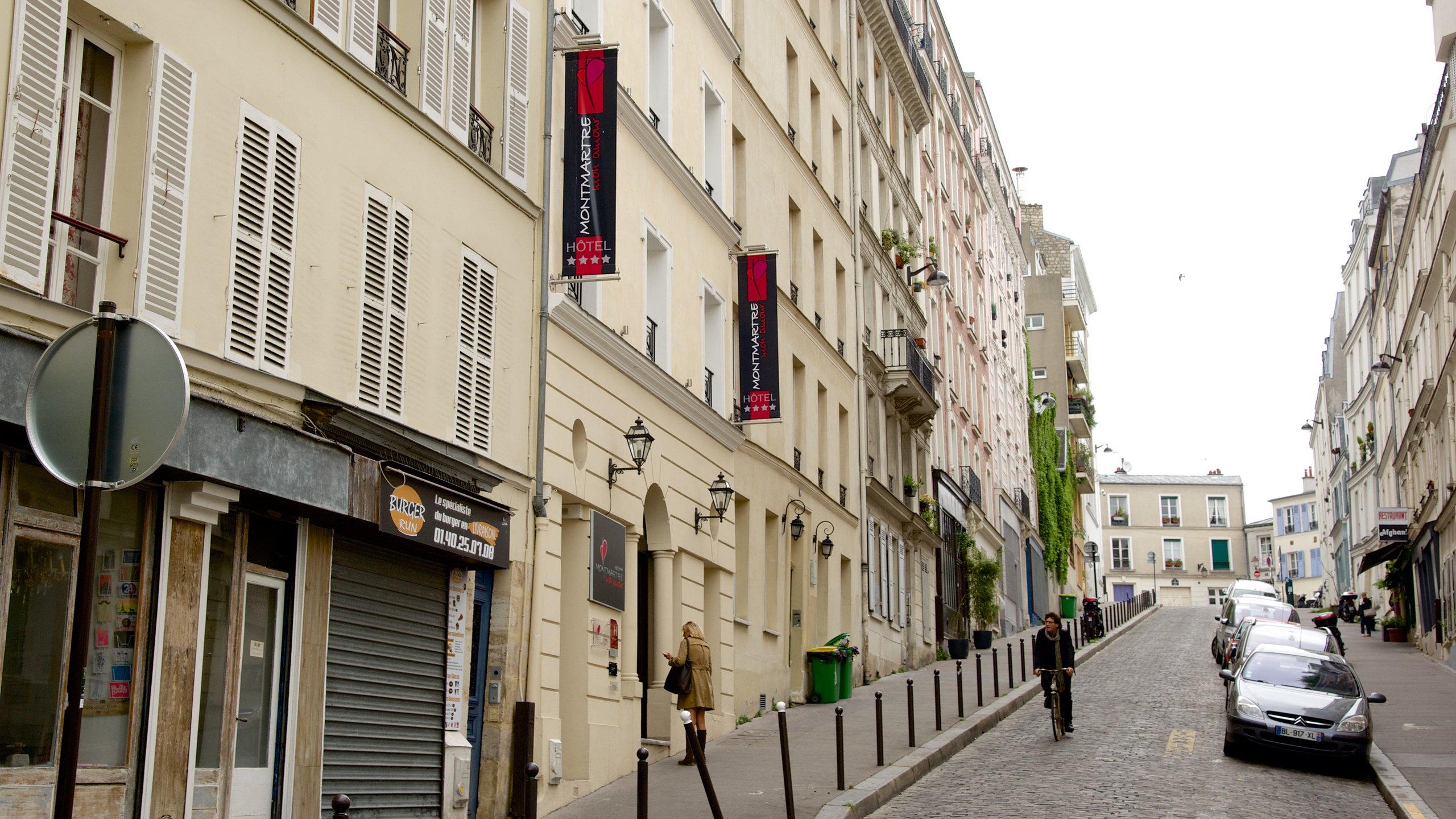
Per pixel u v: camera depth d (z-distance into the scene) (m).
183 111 9.23
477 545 12.75
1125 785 15.71
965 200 51.72
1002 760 17.84
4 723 7.84
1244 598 36.69
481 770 13.17
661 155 18.59
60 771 5.07
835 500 28.20
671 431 18.73
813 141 29.42
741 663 21.70
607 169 15.18
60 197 8.45
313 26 10.73
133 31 8.84
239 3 9.88
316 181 10.76
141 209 8.81
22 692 7.96
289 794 10.29
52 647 8.20
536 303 14.65
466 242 13.19
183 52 9.29
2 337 7.50
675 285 19.27
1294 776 16.95
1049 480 68.06
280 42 10.38
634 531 17.11
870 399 33.22
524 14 14.72
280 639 10.38
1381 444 59.75
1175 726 21.50
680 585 18.91
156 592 8.91
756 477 23.14
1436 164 35.38
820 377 27.91
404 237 12.03
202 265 9.34
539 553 14.20
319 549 10.79
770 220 24.92
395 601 12.00
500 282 13.88
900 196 38.28
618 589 16.33
